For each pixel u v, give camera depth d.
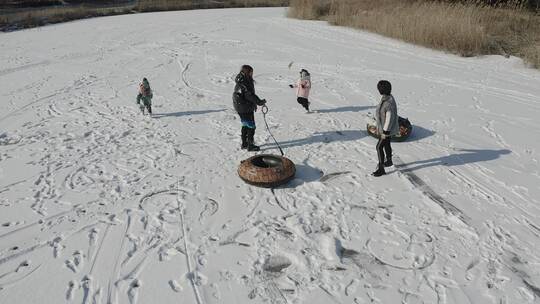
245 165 7.62
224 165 8.40
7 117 11.59
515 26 19.44
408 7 22.58
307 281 5.36
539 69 14.72
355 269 5.54
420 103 11.78
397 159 8.52
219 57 17.88
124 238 6.24
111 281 5.43
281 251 5.89
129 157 8.90
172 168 8.34
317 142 9.38
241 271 5.54
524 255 5.75
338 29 23.41
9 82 15.08
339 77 14.48
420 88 13.05
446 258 5.71
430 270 5.50
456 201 7.03
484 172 7.96
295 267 5.60
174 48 19.75
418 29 19.00
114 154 9.06
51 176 8.16
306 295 5.13
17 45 21.52
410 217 6.61
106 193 7.50
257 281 5.37
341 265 5.61
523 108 11.23
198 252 5.91
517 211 6.73
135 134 10.13
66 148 9.45
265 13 32.31
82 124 10.91
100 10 33.69
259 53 18.34
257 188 7.50
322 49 18.72
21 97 13.34
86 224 6.60
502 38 18.08
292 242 6.07
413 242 6.04
